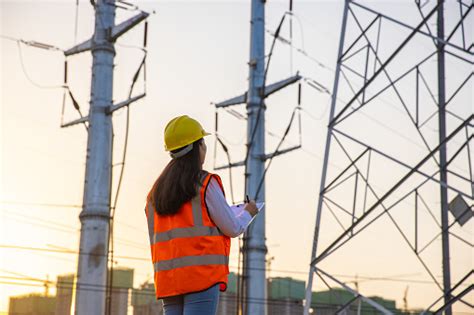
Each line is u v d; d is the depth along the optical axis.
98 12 25.22
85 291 22.28
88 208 23.00
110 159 23.89
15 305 34.75
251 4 28.88
